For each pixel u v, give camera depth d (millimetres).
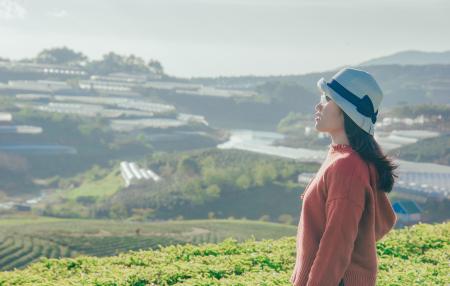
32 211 145375
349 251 3760
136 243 85938
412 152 199250
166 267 7328
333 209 3775
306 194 4031
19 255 76125
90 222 105688
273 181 148375
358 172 3822
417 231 9477
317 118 4082
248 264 7570
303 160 172125
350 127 3939
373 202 3904
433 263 8055
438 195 126875
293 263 7703
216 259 7785
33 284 6762
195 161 178625
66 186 189375
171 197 144000
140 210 140875
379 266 7586
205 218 134375
